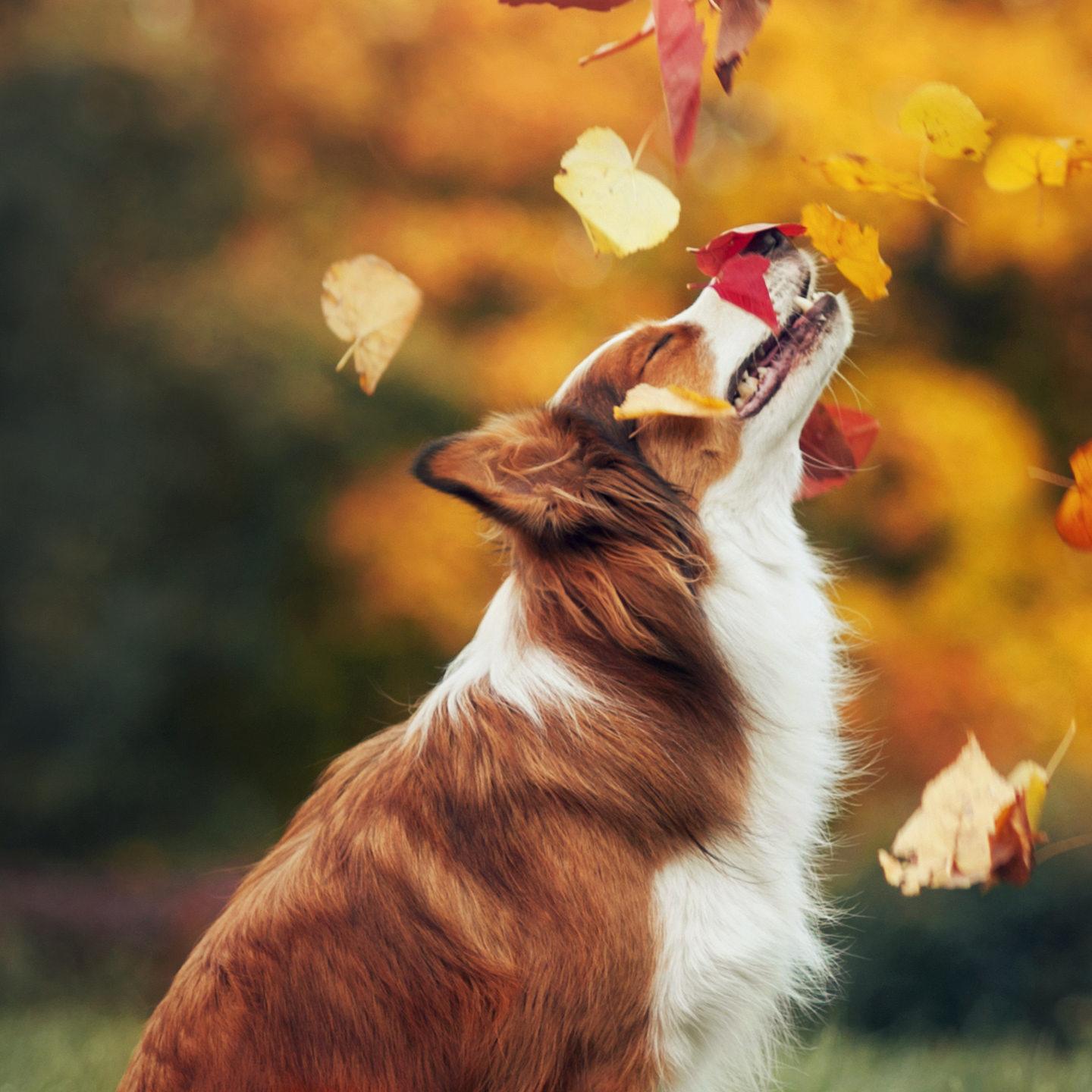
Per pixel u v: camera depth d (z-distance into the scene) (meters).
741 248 3.98
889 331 13.48
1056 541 12.84
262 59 14.21
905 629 12.29
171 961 10.84
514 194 13.99
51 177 13.79
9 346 13.85
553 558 3.66
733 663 3.73
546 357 12.55
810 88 12.24
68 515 13.92
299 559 14.22
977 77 12.22
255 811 15.16
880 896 8.56
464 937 3.33
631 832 3.42
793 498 4.25
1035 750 12.00
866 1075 6.04
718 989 3.41
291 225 13.84
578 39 13.75
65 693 14.11
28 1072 5.55
